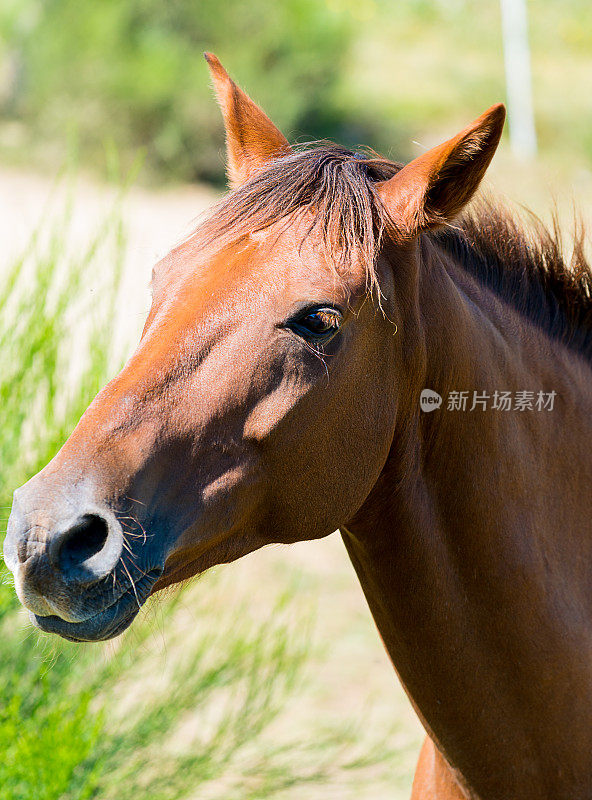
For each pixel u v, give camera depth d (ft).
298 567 32.73
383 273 9.35
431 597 9.95
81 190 54.95
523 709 10.00
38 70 65.00
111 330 17.10
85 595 8.08
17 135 63.67
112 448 8.36
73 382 21.27
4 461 16.62
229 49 70.13
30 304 16.69
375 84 84.23
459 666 10.00
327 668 27.32
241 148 11.25
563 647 10.05
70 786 16.38
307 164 9.54
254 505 9.20
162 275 9.40
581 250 11.47
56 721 14.79
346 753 23.09
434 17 105.40
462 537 9.88
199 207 58.34
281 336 8.82
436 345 9.81
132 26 67.77
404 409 9.78
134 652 18.22
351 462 9.40
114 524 8.13
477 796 10.36
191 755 18.83
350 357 9.14
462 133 9.15
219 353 8.79
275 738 23.22
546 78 88.84
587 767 10.16
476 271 10.83
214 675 18.85
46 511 7.92
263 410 8.85
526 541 10.03
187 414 8.65
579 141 69.72
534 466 10.27
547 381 10.71
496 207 11.30
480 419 9.86
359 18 104.78
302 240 9.05
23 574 7.86
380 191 9.65
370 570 10.22
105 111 63.26
